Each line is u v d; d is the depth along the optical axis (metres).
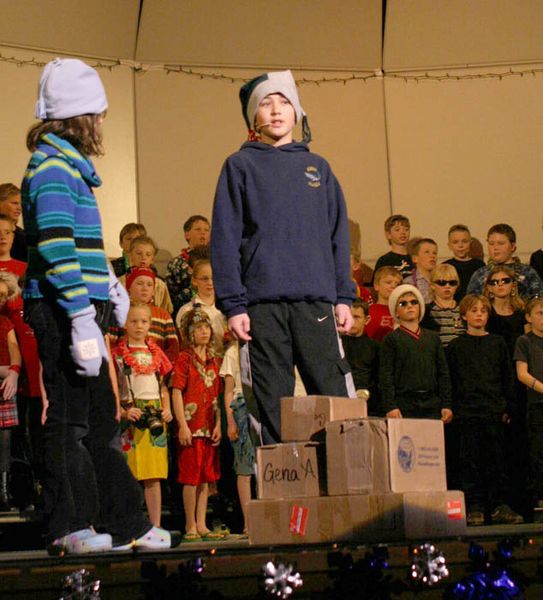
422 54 8.87
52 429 3.20
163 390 5.32
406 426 3.41
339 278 3.84
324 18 8.67
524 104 8.90
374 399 5.89
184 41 8.56
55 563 2.97
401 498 3.30
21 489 5.25
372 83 8.90
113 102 8.41
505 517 5.54
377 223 8.77
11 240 5.99
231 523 5.54
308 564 3.10
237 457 5.34
